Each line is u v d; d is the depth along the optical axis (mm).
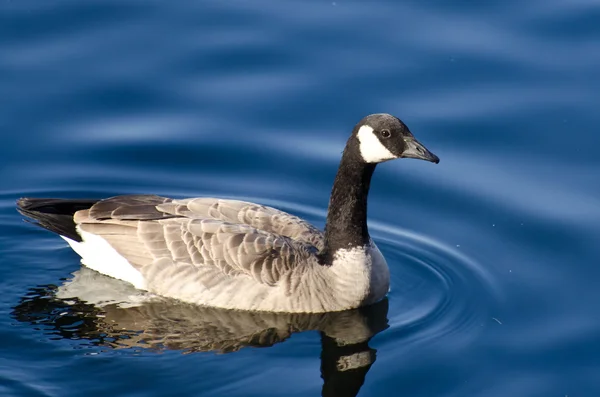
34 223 16938
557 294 16891
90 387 14008
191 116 21188
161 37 22859
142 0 23859
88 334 15258
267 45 22703
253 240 15781
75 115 21094
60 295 16344
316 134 20844
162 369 14438
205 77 22000
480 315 16375
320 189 19844
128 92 21594
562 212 18828
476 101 21312
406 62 22281
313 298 15828
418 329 15945
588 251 17859
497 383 14625
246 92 21688
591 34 22859
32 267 17297
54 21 23156
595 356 15297
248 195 19703
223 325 15555
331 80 21922
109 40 22734
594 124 20719
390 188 20031
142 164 20219
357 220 16047
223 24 23297
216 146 20656
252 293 15672
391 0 23938
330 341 15398
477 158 20219
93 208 16562
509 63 22172
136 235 16156
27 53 22328
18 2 23609
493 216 18969
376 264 16344
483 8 23750
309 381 14367
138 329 15398
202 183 19891
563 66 22062
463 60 22266
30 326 15469
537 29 23062
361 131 15688
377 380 14578
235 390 14086
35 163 20078
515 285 17203
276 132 20938
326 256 16141
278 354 14969
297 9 23750
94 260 16703
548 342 15625
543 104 21219
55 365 14500
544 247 18094
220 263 15711
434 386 14500
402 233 18828
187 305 15961
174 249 15930
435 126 20844
